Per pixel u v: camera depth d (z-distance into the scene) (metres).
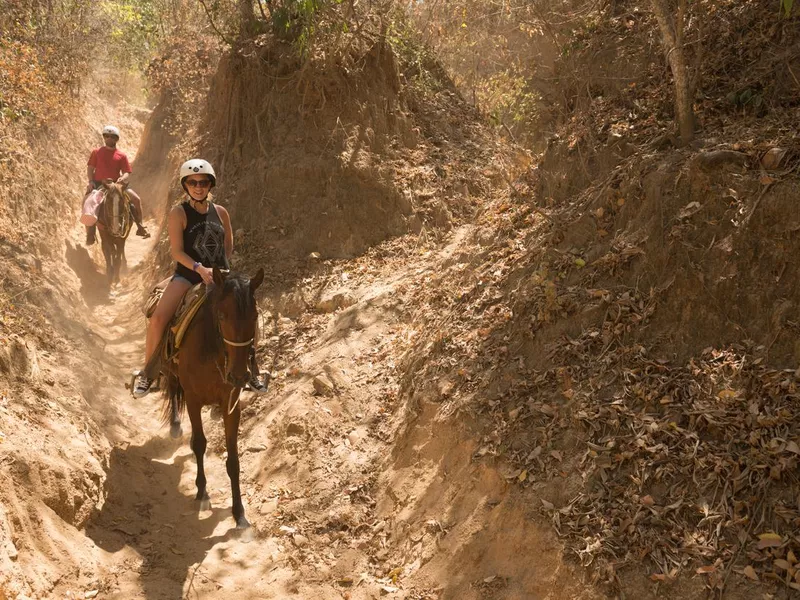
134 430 7.18
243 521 5.74
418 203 10.12
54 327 7.86
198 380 5.72
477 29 13.39
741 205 5.11
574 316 5.66
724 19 7.07
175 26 20.12
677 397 4.76
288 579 5.20
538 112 10.60
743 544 3.96
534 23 10.07
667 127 6.45
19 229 9.77
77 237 12.56
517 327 6.03
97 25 18.58
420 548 5.17
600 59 8.34
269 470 6.45
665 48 7.06
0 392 5.66
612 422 4.82
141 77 25.55
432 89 12.50
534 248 6.68
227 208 10.20
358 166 10.08
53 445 5.51
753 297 4.86
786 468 4.08
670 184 5.58
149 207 17.61
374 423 6.64
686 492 4.31
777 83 6.10
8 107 11.46
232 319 5.14
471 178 10.62
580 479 4.68
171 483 6.43
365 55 10.87
